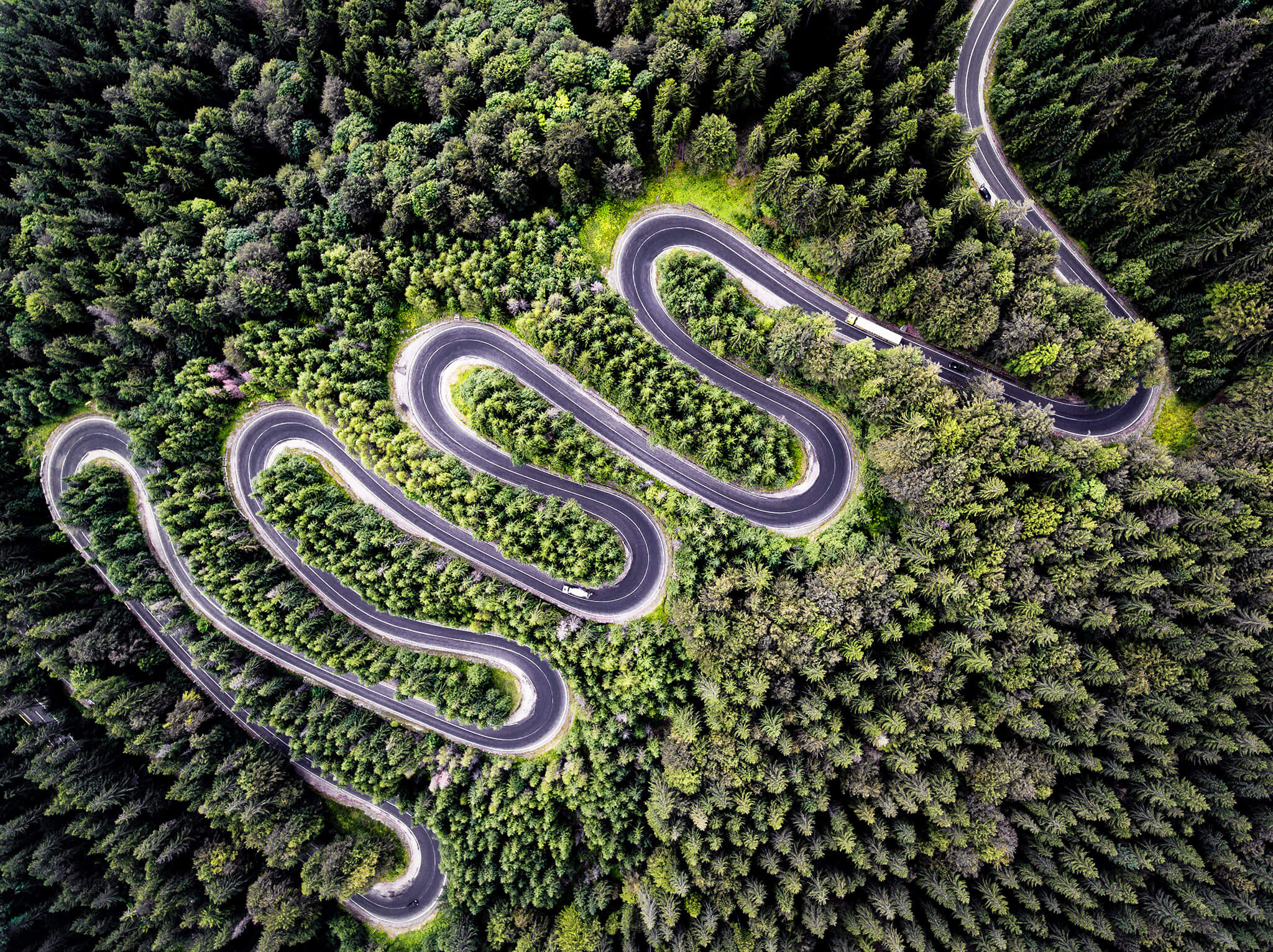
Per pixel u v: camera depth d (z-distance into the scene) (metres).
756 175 65.69
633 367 65.12
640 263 69.62
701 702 68.69
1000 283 58.53
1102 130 60.50
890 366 61.72
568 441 69.12
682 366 67.62
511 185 64.06
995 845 61.19
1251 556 59.75
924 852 62.03
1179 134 56.94
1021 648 61.12
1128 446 64.31
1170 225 60.22
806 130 60.69
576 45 65.12
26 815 70.06
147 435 70.25
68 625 69.88
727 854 64.62
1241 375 62.88
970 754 62.59
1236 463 60.97
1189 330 63.44
